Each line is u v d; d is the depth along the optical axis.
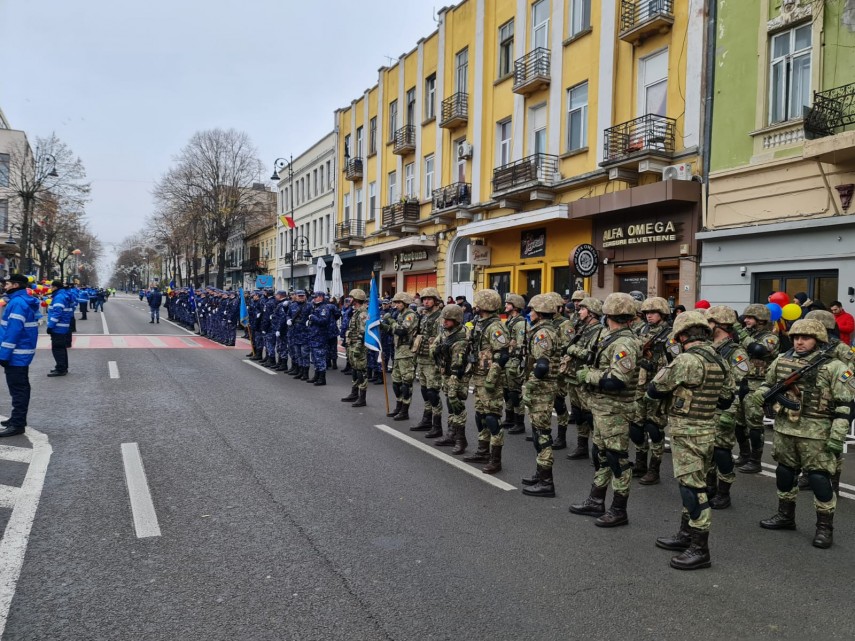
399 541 4.54
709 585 3.99
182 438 7.37
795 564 4.38
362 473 6.23
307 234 41.09
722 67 13.02
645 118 14.32
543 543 4.61
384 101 29.30
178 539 4.46
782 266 11.66
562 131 17.66
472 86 22.11
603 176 15.89
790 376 4.89
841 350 5.07
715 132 13.11
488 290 6.50
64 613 3.43
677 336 4.53
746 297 12.30
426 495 5.62
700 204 13.47
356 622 3.39
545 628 3.39
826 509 4.71
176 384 11.36
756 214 12.17
